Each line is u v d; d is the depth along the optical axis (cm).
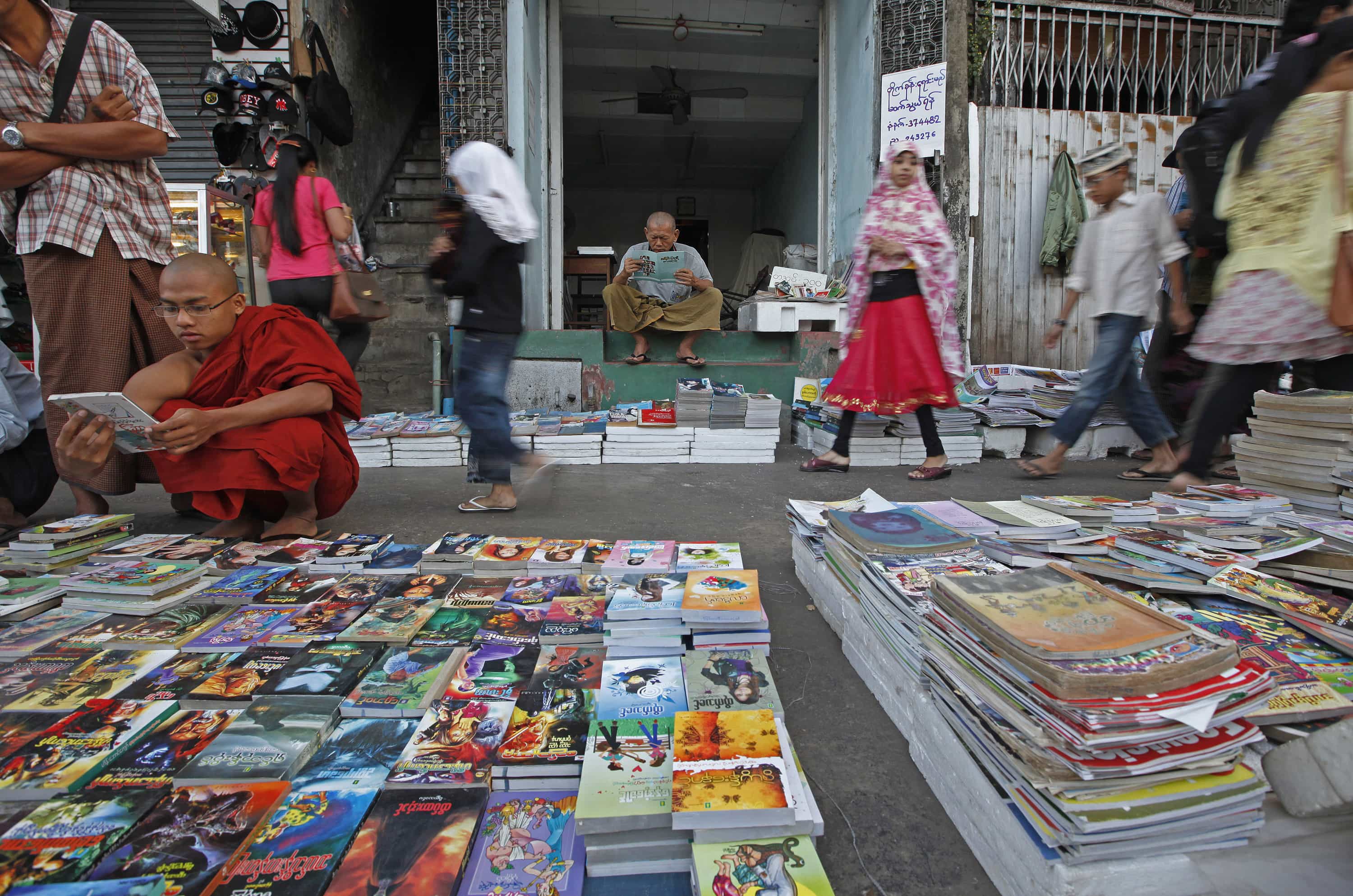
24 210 256
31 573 226
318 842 107
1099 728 98
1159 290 429
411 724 142
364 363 686
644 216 1416
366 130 798
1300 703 136
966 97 576
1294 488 258
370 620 183
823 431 482
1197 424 285
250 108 569
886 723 160
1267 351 257
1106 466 460
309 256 423
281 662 163
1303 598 171
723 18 810
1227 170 267
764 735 130
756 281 927
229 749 128
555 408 560
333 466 278
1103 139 616
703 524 311
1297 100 240
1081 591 135
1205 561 188
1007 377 529
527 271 614
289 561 229
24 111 257
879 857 118
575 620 183
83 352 268
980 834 117
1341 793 104
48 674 158
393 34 877
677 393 467
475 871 107
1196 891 100
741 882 103
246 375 255
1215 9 637
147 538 250
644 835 112
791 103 1014
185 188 477
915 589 157
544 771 125
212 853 104
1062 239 602
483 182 288
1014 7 606
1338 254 235
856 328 405
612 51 894
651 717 140
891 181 385
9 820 111
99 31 265
